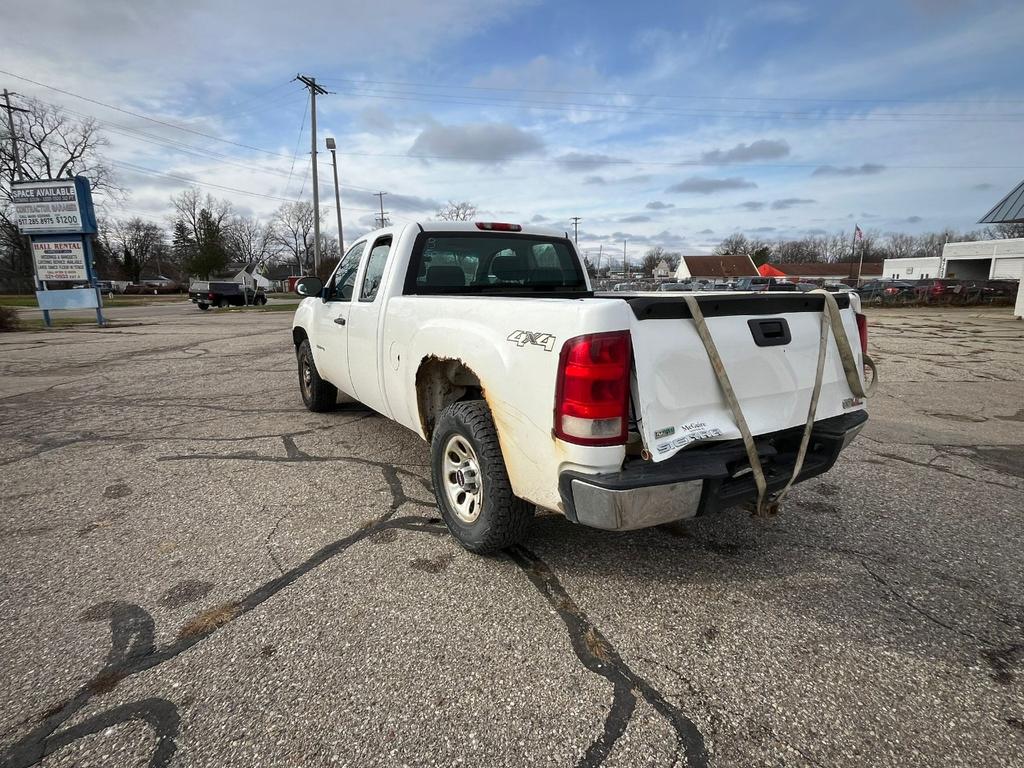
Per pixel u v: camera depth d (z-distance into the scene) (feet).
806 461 9.54
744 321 8.79
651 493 7.63
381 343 13.41
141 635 8.02
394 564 9.95
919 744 6.25
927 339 45.55
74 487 13.47
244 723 6.49
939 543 10.75
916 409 21.59
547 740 6.29
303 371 20.98
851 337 10.57
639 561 10.07
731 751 6.16
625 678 7.25
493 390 9.11
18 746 6.16
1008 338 46.19
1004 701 6.88
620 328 7.55
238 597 8.95
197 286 109.91
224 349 40.63
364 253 15.15
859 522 11.62
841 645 7.89
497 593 9.09
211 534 11.06
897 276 171.22
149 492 13.16
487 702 6.83
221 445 16.71
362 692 6.98
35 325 60.75
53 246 57.82
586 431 7.61
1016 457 15.79
